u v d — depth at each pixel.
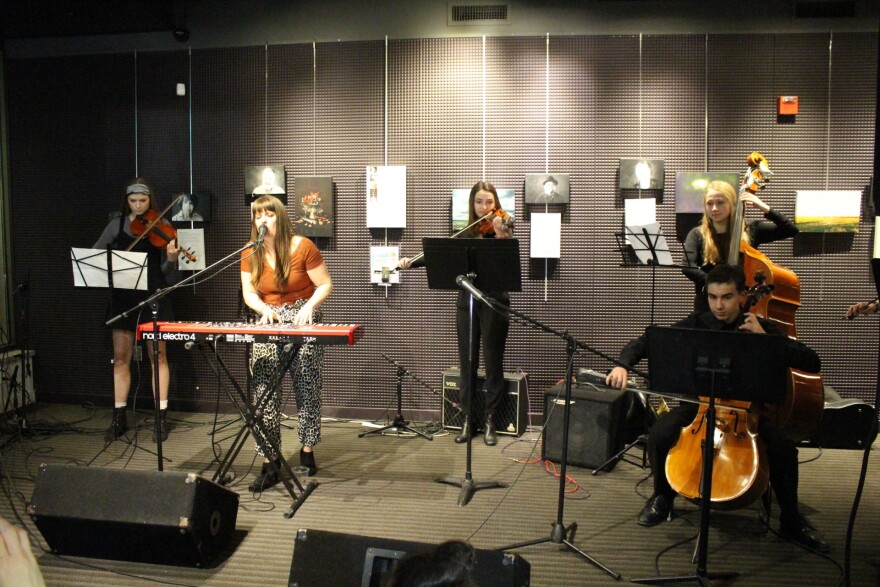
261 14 4.66
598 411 3.61
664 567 2.55
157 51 4.79
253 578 2.45
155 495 2.39
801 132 4.36
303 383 3.42
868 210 4.34
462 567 0.90
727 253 3.63
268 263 3.33
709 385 2.24
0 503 3.14
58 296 4.98
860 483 2.40
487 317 4.05
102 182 4.89
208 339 2.86
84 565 2.52
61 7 4.48
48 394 5.01
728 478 2.58
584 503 3.17
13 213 4.99
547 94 4.47
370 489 3.32
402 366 4.55
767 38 4.35
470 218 4.00
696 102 4.41
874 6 4.28
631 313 4.51
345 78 4.61
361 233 4.66
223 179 4.77
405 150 4.59
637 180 4.38
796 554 2.67
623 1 4.39
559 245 4.50
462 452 3.92
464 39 4.50
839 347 4.40
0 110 4.93
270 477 3.33
